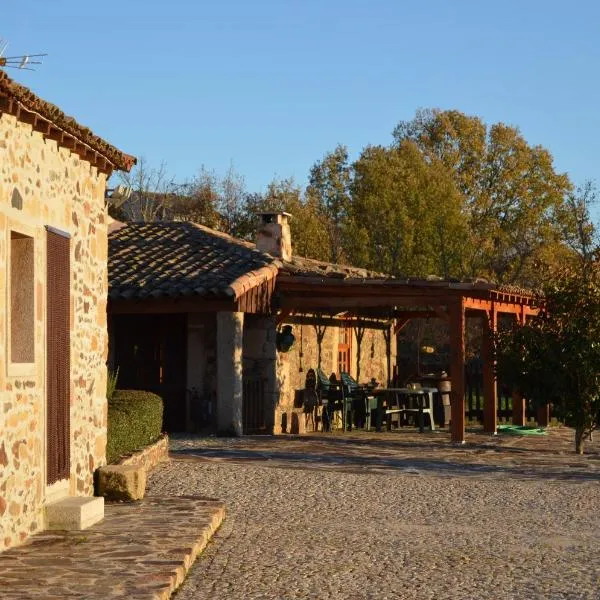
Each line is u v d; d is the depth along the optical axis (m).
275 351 21.47
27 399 9.04
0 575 7.65
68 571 7.79
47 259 9.62
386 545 9.58
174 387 20.78
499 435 21.92
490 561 8.96
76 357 10.71
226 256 21.22
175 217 45.12
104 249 11.84
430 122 55.28
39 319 9.38
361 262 42.12
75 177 10.67
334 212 49.00
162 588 7.29
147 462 14.02
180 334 20.84
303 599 7.52
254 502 11.85
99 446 11.57
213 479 13.42
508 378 18.92
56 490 9.91
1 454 8.35
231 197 46.25
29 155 9.15
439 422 25.41
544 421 24.66
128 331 21.09
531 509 11.94
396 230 42.50
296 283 21.14
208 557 8.88
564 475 15.14
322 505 11.80
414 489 13.22
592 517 11.48
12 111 8.39
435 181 44.78
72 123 9.65
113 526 9.68
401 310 27.34
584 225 47.88
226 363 19.69
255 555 9.01
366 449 18.09
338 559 8.91
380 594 7.72
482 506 12.06
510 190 52.94
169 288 19.44
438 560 8.95
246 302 20.02
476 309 21.80
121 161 11.64
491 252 48.97
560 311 18.55
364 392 23.53
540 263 19.50
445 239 43.34
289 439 19.53
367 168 44.75
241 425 19.91
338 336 24.77
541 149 53.94
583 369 17.98
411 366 28.58
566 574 8.52
